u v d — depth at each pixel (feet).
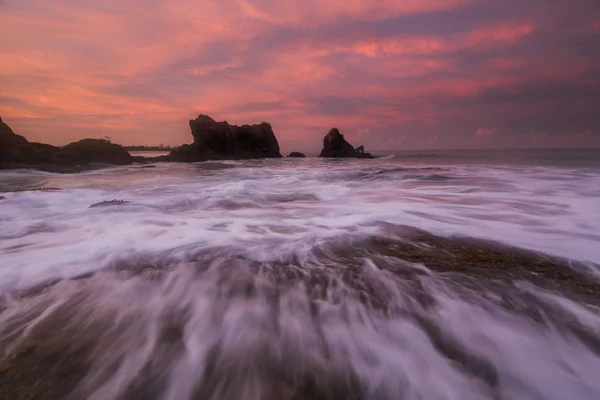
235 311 9.12
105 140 95.66
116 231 16.96
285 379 6.66
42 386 6.26
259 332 8.18
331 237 15.85
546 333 8.05
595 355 7.30
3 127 72.64
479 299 9.63
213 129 135.74
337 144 160.35
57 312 8.97
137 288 10.43
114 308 9.23
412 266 12.09
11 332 7.99
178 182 45.09
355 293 10.09
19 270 11.67
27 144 74.84
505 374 6.81
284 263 12.48
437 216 20.49
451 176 45.19
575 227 17.63
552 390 6.45
